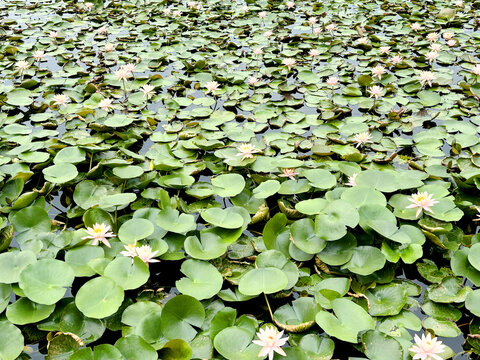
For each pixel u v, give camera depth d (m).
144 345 1.82
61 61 5.50
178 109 4.22
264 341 1.75
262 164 3.15
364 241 2.50
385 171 2.91
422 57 5.12
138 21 7.05
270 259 2.30
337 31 6.38
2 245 2.45
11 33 6.35
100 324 2.03
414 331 2.03
